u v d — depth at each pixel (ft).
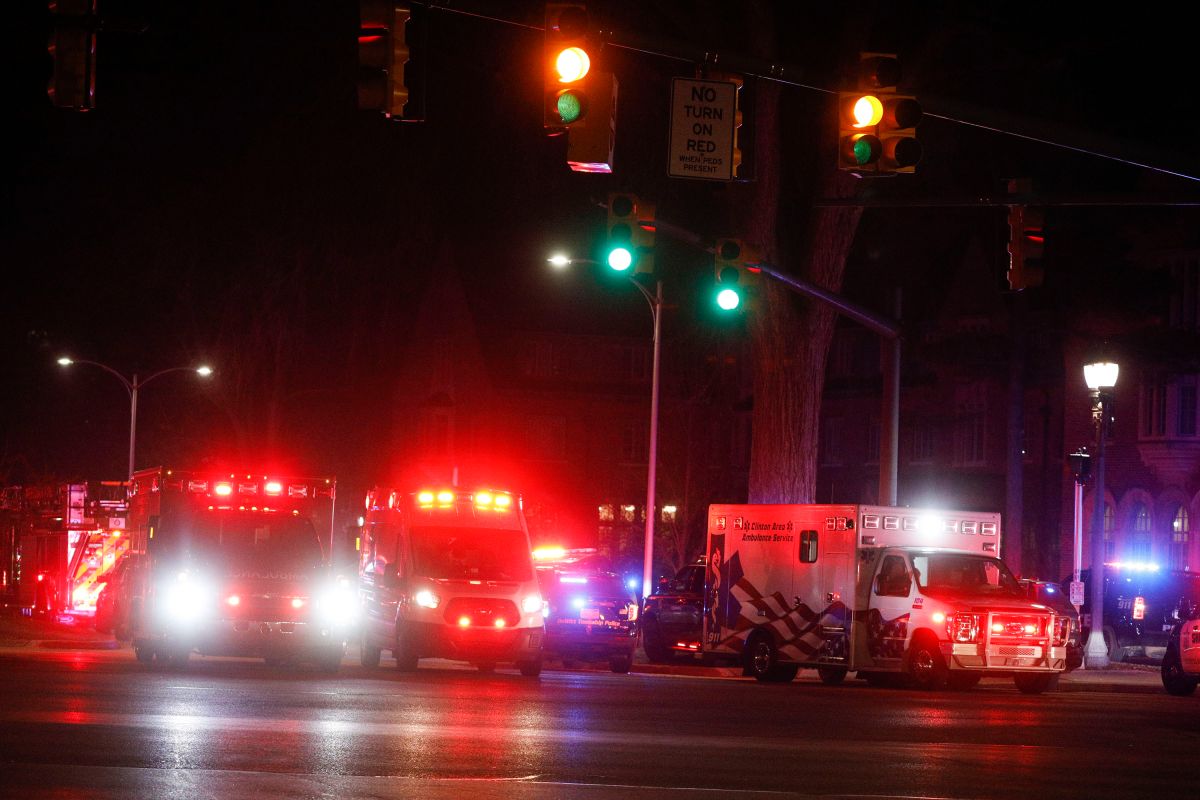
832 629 124.98
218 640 117.91
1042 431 247.91
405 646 122.62
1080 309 229.04
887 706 96.07
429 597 121.90
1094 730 83.51
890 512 125.70
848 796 54.80
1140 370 222.89
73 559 197.16
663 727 76.79
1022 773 63.05
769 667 129.39
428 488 129.29
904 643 120.67
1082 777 62.59
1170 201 80.69
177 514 122.72
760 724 80.53
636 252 110.42
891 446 132.16
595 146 66.80
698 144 72.02
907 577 121.90
